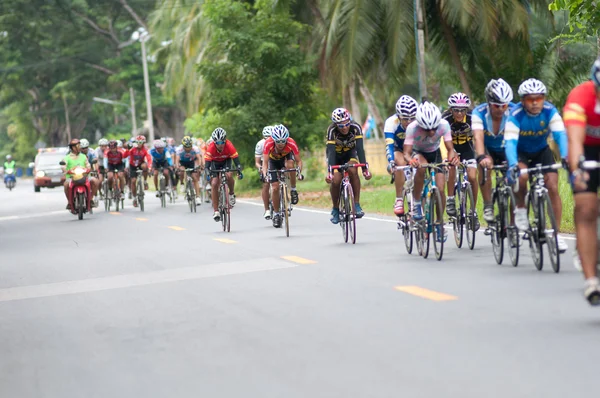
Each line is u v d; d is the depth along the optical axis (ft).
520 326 52.60
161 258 100.27
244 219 153.58
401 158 93.09
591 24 132.26
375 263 85.56
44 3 573.33
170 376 46.09
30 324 64.23
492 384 40.81
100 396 43.39
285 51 244.22
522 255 86.02
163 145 201.36
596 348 46.47
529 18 238.89
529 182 76.59
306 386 42.32
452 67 250.98
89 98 610.65
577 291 63.62
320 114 251.19
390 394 40.19
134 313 65.62
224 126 243.40
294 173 124.67
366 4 223.71
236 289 73.82
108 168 203.92
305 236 117.29
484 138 85.97
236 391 42.34
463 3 213.05
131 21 592.19
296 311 61.87
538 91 71.67
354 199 104.63
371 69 243.19
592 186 52.16
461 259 85.25
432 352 47.39
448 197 93.66
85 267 96.73
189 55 380.58
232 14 245.24
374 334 52.70
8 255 116.06
